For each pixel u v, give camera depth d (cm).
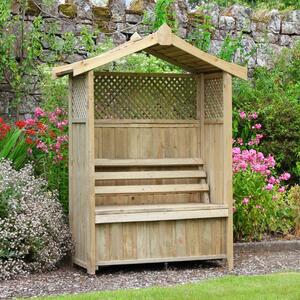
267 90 1453
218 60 942
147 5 1402
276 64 1530
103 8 1359
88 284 845
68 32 1317
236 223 1095
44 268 916
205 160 1022
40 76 1267
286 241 1099
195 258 940
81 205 924
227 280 819
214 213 940
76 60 1316
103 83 1013
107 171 988
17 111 1255
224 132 955
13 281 859
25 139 1099
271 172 1301
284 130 1348
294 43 1559
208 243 946
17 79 1238
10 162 992
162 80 1038
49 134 1088
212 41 1468
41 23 1295
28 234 902
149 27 1380
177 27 1388
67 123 1099
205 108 1027
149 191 975
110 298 729
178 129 1030
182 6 1430
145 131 1019
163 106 1038
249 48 1507
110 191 956
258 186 1100
